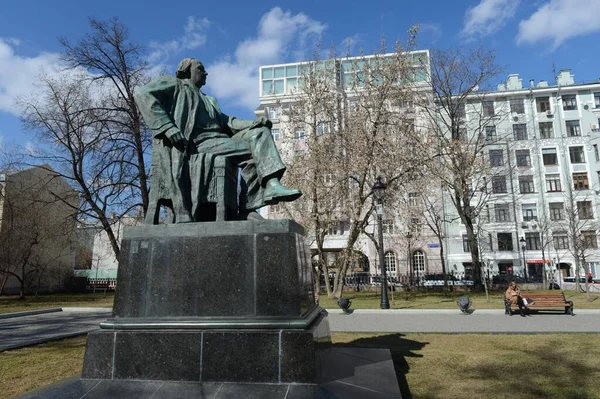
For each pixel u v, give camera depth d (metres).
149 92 4.68
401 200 22.12
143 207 21.44
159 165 4.58
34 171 29.27
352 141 19.92
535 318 12.27
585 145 40.34
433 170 21.98
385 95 20.30
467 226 26.34
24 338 9.51
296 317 3.78
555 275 37.47
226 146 4.72
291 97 25.86
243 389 3.49
